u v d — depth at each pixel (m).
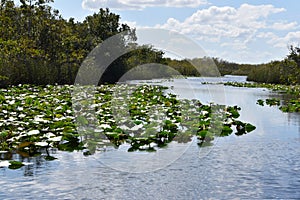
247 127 11.49
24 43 26.77
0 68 23.39
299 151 8.77
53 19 30.91
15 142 8.70
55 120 10.63
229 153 8.52
